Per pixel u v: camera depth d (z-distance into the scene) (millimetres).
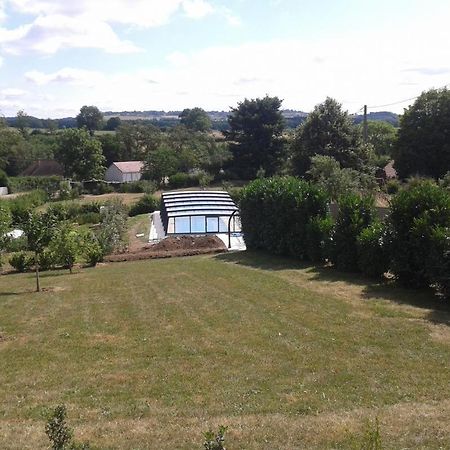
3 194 59688
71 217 39562
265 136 55688
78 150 66062
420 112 43500
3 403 6660
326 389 6582
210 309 11008
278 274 14484
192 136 77062
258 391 6621
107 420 6000
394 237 11852
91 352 8570
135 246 25312
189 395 6617
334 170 28156
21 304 12734
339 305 10602
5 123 76625
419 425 5438
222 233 27266
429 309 9992
